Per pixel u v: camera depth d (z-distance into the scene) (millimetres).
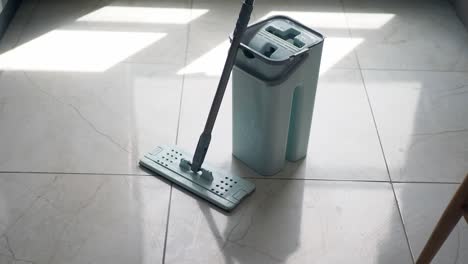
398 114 2189
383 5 2811
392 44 2559
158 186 1877
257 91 1675
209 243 1705
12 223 1747
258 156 1873
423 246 1716
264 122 1734
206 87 2299
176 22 2658
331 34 2607
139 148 2016
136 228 1743
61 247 1685
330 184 1899
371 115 2182
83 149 2004
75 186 1871
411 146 2053
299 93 1748
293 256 1674
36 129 2076
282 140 1823
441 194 1879
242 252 1683
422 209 1828
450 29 2664
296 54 1589
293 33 1726
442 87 2324
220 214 1790
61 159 1964
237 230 1744
